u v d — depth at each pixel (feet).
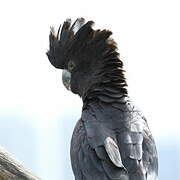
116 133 44.55
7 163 46.34
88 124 45.29
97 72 49.11
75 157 44.93
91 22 50.08
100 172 42.73
